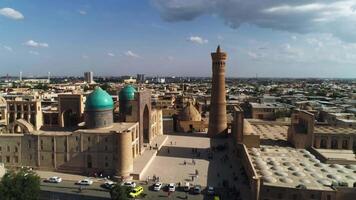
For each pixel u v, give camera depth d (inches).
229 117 6801.2
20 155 3663.9
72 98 4188.0
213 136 5418.3
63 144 3567.9
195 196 2970.0
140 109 4175.7
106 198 2891.2
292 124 4377.5
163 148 4635.8
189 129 5905.5
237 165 3878.0
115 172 3412.9
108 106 3791.8
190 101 6958.7
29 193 2672.2
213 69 5329.7
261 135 4798.2
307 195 2618.1
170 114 6860.2
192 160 4040.4
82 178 3393.2
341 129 4298.7
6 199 2576.3
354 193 2551.7
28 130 3816.4
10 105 4215.1
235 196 2955.2
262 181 2760.8
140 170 3484.3
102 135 3469.5
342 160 3376.0
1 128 4099.4
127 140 3356.3
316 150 3811.5
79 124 4143.7
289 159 3489.2
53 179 3272.6
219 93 5339.6
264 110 6904.5
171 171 3634.4
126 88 4446.4
